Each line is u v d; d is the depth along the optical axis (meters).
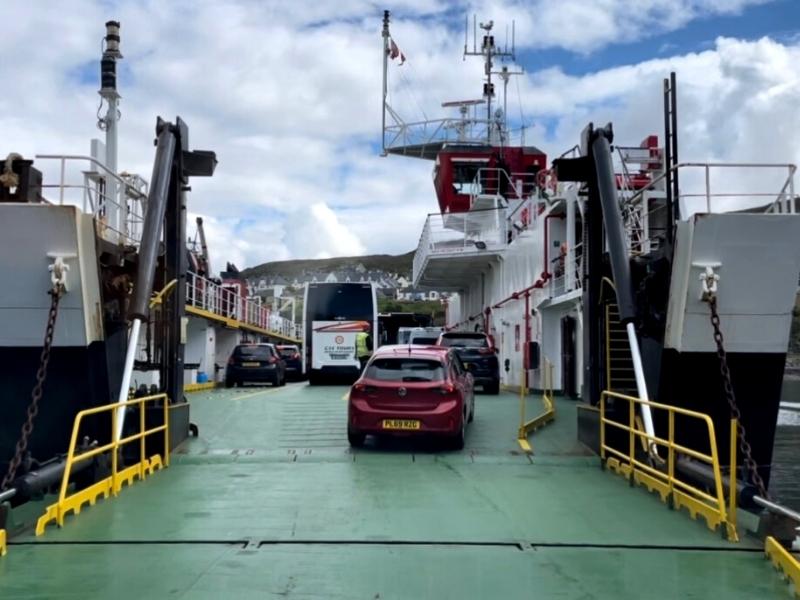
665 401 10.33
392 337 40.97
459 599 4.85
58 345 9.55
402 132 31.00
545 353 19.98
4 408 9.91
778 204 9.77
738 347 9.99
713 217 9.30
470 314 31.61
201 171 11.68
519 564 5.64
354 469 9.66
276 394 20.62
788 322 9.87
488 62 30.62
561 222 19.55
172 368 11.34
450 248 25.61
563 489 8.47
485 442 11.72
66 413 9.96
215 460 10.24
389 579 5.26
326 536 6.41
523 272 22.31
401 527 6.73
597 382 11.33
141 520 6.94
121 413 8.63
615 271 10.05
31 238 8.97
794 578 5.13
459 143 30.12
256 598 4.85
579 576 5.36
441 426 10.62
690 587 5.12
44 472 6.91
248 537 6.36
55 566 5.54
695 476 7.63
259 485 8.64
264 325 40.50
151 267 9.74
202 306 24.91
